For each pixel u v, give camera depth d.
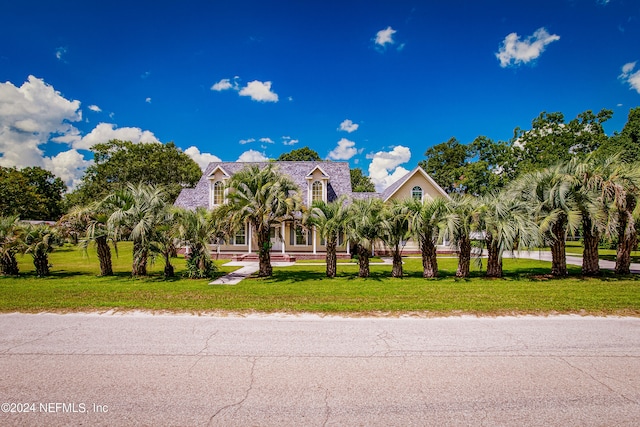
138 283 12.61
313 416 3.82
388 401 4.14
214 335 6.54
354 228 13.83
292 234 26.80
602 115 39.59
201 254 13.97
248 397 4.23
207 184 30.06
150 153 47.84
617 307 8.38
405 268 18.31
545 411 3.93
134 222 13.91
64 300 9.36
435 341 6.20
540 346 5.93
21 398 4.19
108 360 5.35
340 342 6.16
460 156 58.06
